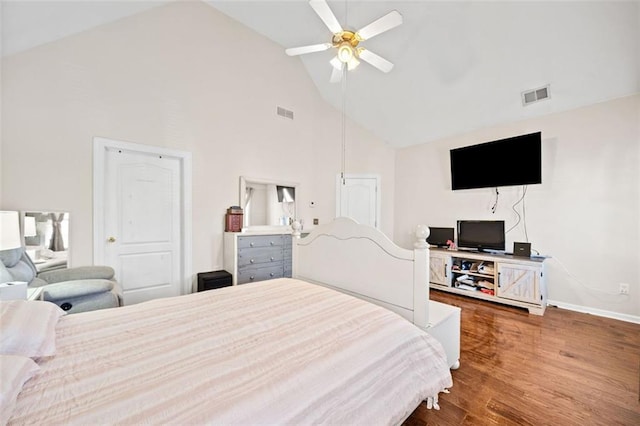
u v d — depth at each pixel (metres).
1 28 1.96
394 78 3.73
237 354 1.01
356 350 1.08
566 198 3.25
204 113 3.39
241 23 3.71
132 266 2.93
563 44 2.64
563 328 2.66
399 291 1.79
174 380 0.85
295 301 1.60
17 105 2.28
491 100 3.47
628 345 2.31
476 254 3.58
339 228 2.19
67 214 2.49
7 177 2.24
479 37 2.86
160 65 3.04
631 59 2.55
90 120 2.61
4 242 1.64
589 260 3.10
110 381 0.84
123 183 2.87
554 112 3.32
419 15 2.86
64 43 2.48
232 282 3.34
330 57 4.03
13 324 0.99
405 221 4.84
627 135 2.88
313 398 0.82
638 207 2.83
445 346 1.84
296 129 4.39
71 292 1.91
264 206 3.99
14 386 0.72
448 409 1.56
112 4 2.48
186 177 3.24
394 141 4.84
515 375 1.88
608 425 1.44
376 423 0.92
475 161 3.89
